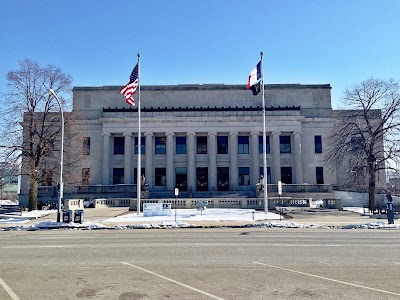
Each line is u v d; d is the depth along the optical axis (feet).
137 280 30.76
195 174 208.85
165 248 48.52
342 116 155.33
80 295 26.50
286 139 215.10
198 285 29.01
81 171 204.23
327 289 27.68
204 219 95.14
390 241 56.03
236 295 26.17
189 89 224.53
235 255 42.83
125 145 207.62
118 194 177.37
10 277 32.19
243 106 222.28
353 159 137.39
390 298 25.32
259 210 124.26
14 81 126.21
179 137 215.51
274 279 30.86
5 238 62.95
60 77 133.08
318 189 177.58
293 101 222.07
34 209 129.39
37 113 133.18
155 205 105.50
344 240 57.21
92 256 42.70
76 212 88.12
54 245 52.65
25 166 127.95
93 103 220.84
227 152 213.66
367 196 161.79
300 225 82.58
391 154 125.70
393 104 127.34
